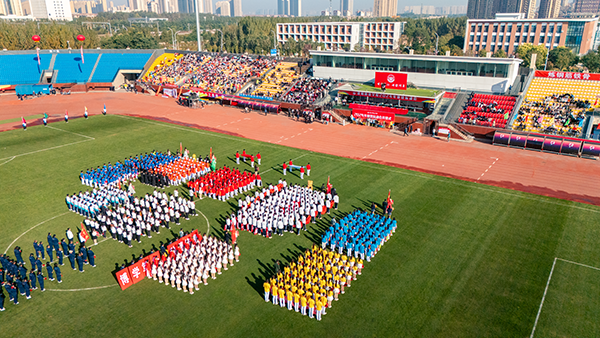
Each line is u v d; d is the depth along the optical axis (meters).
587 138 65.44
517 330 28.14
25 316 29.70
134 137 75.19
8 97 110.62
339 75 101.25
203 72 119.62
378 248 37.81
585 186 52.81
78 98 111.50
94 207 43.34
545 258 36.59
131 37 181.12
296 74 108.62
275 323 28.83
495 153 66.31
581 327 28.41
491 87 83.62
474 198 49.12
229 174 54.16
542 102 76.88
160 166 56.94
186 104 104.25
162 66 129.62
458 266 35.44
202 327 28.39
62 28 154.12
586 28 180.62
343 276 32.91
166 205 45.91
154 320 29.11
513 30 195.50
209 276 34.16
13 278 32.62
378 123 83.44
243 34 197.50
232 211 46.19
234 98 102.44
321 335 27.67
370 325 28.58
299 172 58.28
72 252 35.28
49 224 43.19
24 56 122.44
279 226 40.38
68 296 31.89
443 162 62.19
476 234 40.72
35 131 78.31
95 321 29.09
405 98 82.12
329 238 38.56
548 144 66.06
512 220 43.66
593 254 37.25
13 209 46.62
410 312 29.84
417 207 46.72
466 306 30.48
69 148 68.31
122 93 119.81
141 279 34.03
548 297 31.47
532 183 53.78
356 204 47.62
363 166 60.59
